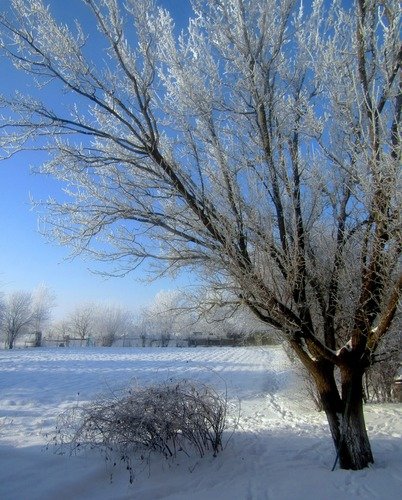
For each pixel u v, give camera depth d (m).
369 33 6.38
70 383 19.12
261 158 6.64
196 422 6.98
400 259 6.36
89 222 6.88
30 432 9.20
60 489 5.50
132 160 6.72
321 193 7.08
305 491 5.62
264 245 6.52
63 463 6.41
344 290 7.00
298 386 14.16
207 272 6.83
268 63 6.66
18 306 62.66
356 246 7.00
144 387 7.81
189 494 5.69
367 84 6.36
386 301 6.46
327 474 6.19
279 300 6.61
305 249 6.88
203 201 6.60
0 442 7.82
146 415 6.70
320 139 6.47
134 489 5.75
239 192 6.68
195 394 7.49
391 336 7.85
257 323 8.60
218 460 6.85
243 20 6.51
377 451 7.56
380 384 13.65
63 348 55.41
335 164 6.70
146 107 6.30
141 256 7.09
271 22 6.62
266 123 6.68
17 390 16.97
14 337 62.28
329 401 6.82
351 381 6.66
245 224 6.61
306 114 6.57
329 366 6.95
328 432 9.42
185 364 28.44
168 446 6.89
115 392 10.96
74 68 6.23
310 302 6.88
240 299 6.66
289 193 6.82
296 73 6.92
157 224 6.84
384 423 10.41
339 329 7.75
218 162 6.74
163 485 5.89
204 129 6.80
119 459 6.57
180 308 7.39
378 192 5.99
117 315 66.50
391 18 6.30
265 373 23.55
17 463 6.28
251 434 8.73
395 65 6.25
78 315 70.88
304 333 6.63
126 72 6.21
